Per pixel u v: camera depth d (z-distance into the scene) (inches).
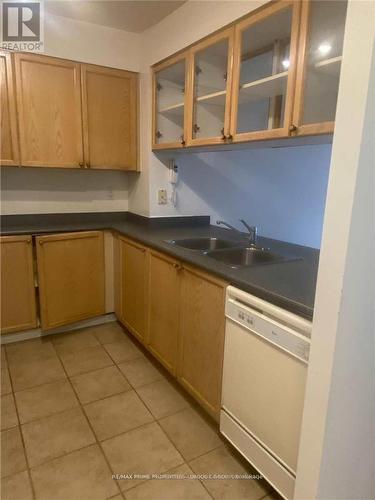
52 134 99.3
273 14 62.7
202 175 118.7
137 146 113.1
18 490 55.5
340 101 34.8
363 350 42.2
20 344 101.0
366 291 39.9
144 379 86.1
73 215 118.3
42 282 98.5
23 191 109.4
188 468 60.7
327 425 40.6
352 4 32.7
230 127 75.2
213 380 66.5
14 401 76.5
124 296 106.0
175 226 115.0
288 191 140.4
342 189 35.6
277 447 52.0
